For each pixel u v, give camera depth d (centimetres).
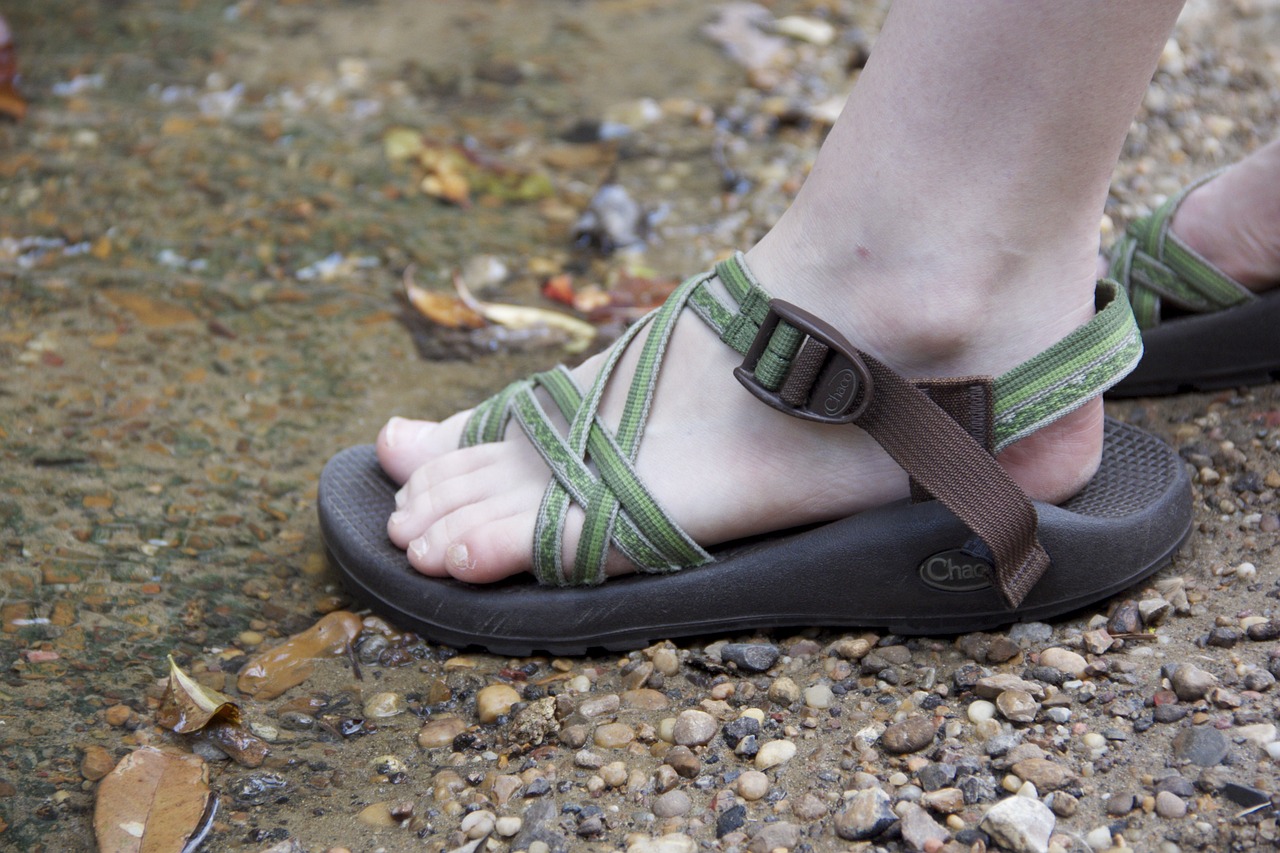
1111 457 103
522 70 156
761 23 171
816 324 97
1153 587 101
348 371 119
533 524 101
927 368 98
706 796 96
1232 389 112
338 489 107
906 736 96
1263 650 98
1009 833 92
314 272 126
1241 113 144
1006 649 99
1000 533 98
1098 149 95
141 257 126
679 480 100
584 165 137
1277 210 108
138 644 103
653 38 167
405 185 134
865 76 97
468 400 117
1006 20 93
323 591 106
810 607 101
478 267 127
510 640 102
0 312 121
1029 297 98
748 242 129
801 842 93
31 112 141
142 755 98
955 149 95
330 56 158
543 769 97
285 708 101
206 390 117
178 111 143
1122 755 95
